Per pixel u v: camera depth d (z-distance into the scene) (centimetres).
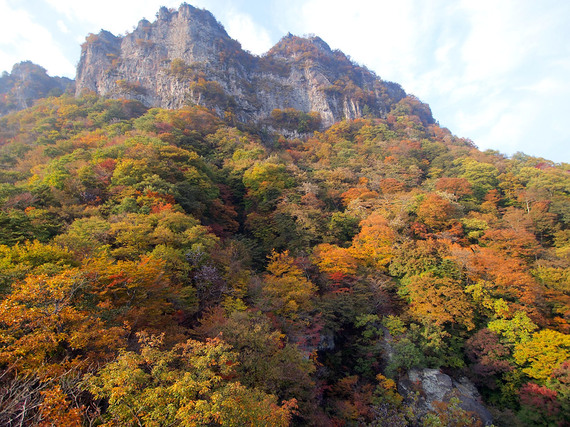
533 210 4338
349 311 2656
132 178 3362
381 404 2084
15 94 10844
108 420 959
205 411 863
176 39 10769
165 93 9150
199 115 7356
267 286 2464
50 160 4200
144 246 2256
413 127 10025
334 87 11338
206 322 1766
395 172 6062
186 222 2736
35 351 975
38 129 6200
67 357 1020
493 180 5469
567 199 4488
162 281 1759
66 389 920
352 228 4006
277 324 2138
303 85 11744
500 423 2070
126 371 931
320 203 4603
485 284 2628
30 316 1008
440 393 2203
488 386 2339
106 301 1416
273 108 10888
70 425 761
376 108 11644
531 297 2498
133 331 1488
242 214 4712
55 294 1116
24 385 803
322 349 2489
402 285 2969
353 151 7444
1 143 5941
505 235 3397
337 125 9431
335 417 1994
